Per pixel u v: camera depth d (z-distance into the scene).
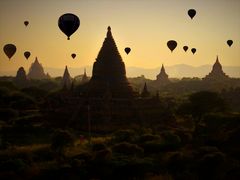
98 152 38.28
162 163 38.38
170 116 64.56
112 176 35.72
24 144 48.25
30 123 62.28
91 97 68.81
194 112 64.50
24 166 35.72
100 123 62.09
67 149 43.31
